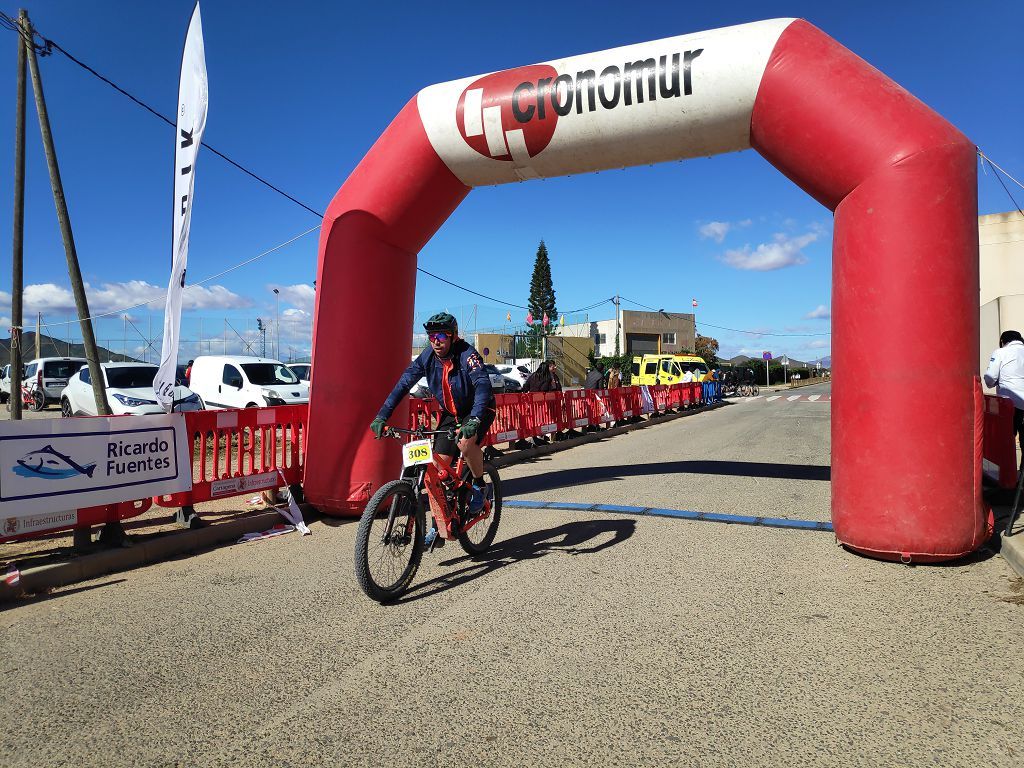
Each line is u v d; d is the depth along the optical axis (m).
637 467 9.56
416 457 4.22
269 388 14.27
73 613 4.03
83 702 2.89
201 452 5.86
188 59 5.88
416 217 6.43
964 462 4.46
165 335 5.73
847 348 4.75
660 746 2.47
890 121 4.55
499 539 5.58
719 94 5.19
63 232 9.91
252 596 4.28
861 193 4.64
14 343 9.70
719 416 20.16
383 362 6.46
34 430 4.71
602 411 14.84
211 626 3.76
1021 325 14.73
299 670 3.17
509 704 2.80
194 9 5.82
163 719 2.74
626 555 5.02
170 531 5.56
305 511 6.64
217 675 3.13
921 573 4.45
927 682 2.95
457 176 6.37
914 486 4.50
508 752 2.45
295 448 6.77
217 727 2.66
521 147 5.92
